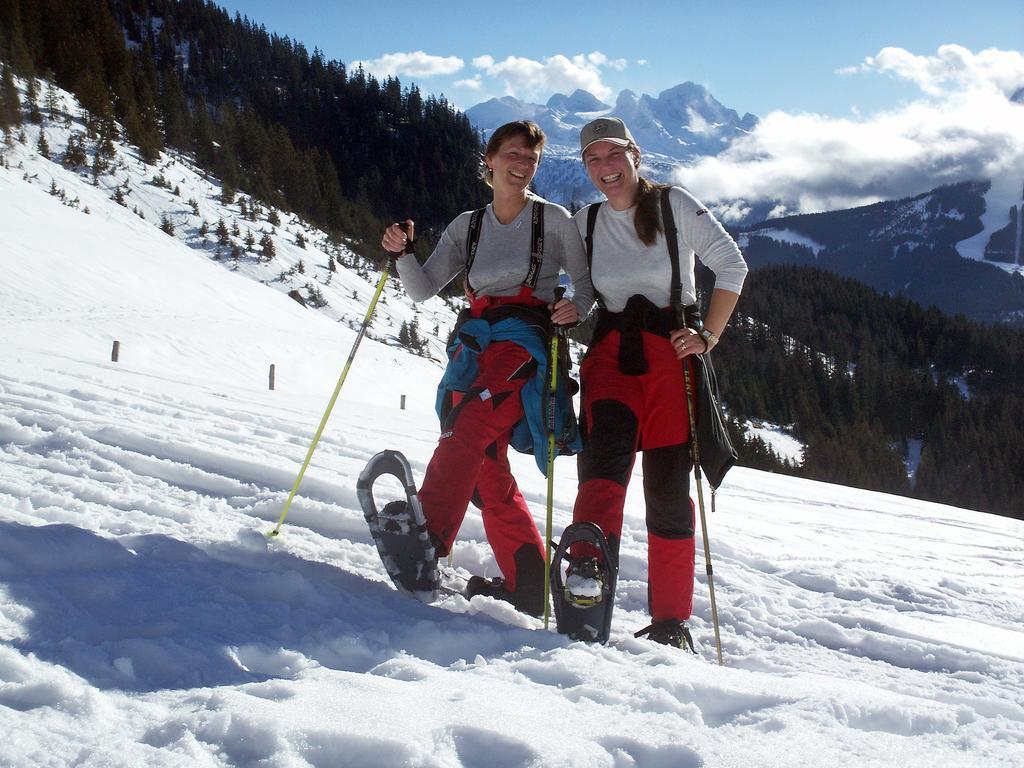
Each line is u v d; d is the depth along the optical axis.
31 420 5.02
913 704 2.18
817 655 3.13
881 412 133.12
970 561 6.35
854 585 4.32
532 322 3.01
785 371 135.88
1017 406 129.62
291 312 46.09
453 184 186.38
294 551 3.11
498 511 3.10
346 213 130.00
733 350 150.38
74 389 6.88
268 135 133.50
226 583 2.50
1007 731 2.01
